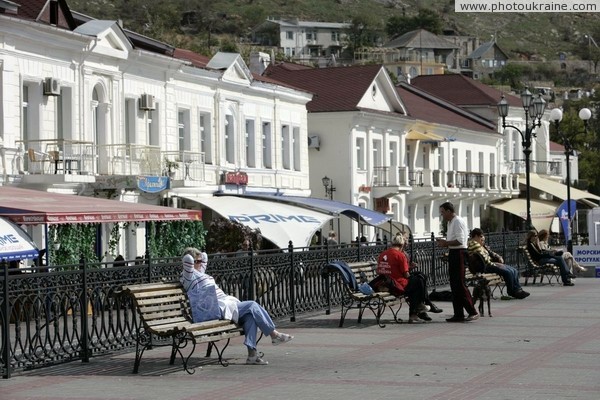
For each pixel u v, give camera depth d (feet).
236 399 103.91
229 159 366.22
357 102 453.58
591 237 342.64
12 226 182.09
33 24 257.75
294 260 182.91
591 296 229.04
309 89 466.29
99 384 115.14
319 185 457.27
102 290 134.31
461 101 623.77
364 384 111.65
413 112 525.34
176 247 255.70
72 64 278.67
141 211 214.69
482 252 217.15
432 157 531.50
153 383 115.24
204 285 128.47
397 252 175.52
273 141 395.14
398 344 145.89
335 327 169.89
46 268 126.11
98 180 284.00
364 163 464.65
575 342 144.66
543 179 623.77
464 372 118.73
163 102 322.14
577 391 105.19
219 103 356.18
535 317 181.37
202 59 383.86
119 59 297.33
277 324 175.01
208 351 134.72
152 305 124.47
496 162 611.06
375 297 168.04
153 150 304.71
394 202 485.97
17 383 116.37
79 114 281.13
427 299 179.42
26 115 265.54
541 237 277.85
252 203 318.65
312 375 118.62
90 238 227.61
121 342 138.00
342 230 447.42
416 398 102.73
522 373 117.39
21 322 123.24
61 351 128.47
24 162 260.42
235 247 294.87
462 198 551.59
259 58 497.87
